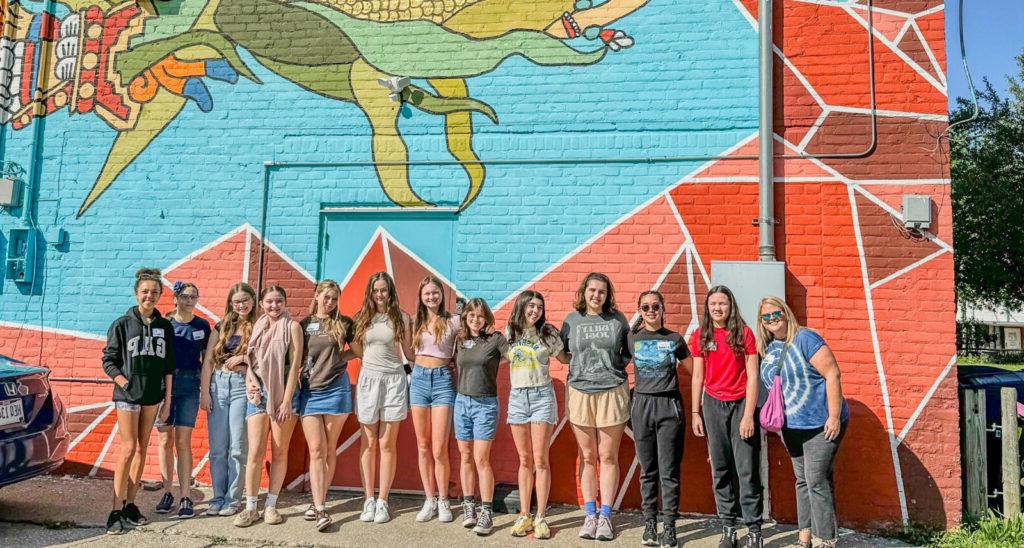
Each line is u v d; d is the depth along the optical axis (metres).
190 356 5.30
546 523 4.99
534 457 5.00
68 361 6.30
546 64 6.12
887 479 5.25
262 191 6.30
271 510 4.96
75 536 4.68
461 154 6.12
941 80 5.58
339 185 6.23
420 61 6.27
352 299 6.11
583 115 6.02
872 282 5.46
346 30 6.39
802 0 5.87
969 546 4.77
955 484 5.16
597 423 4.84
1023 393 5.58
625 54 6.04
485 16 6.23
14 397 4.65
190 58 6.54
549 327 5.05
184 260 6.31
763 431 5.30
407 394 5.27
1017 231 16.17
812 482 4.45
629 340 4.99
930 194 5.48
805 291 5.52
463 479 5.01
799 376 4.48
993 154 17.16
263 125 6.39
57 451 4.99
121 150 6.52
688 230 5.75
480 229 6.01
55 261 6.44
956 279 17.08
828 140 5.66
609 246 5.83
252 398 5.01
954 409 5.23
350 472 5.88
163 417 5.08
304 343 5.14
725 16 5.95
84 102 6.62
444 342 5.16
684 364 4.98
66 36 6.74
